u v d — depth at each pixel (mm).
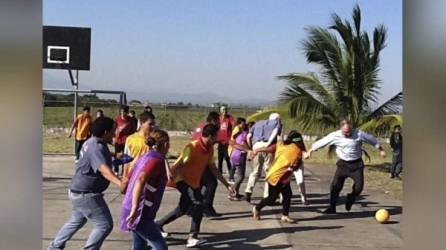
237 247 6461
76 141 16109
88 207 4973
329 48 19094
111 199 9672
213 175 8117
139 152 6539
